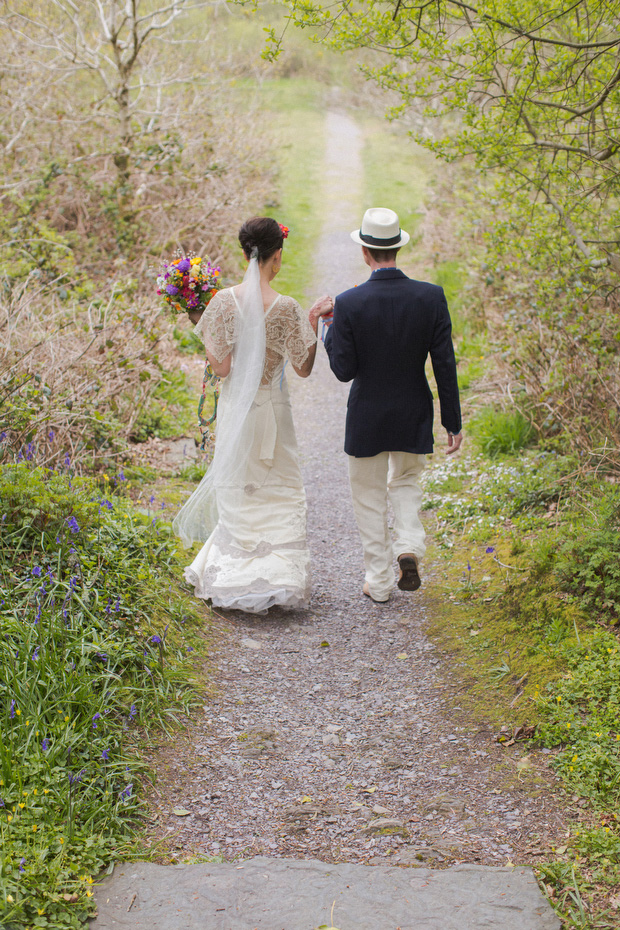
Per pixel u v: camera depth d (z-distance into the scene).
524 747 2.84
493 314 8.78
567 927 2.01
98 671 2.98
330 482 6.28
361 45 4.72
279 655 3.63
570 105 4.91
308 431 7.56
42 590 3.02
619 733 2.71
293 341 3.83
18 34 10.62
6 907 1.96
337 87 28.20
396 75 5.11
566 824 2.43
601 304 5.94
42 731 2.55
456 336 9.31
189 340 8.85
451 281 11.20
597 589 3.51
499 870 2.22
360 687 3.39
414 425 3.83
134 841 2.38
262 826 2.53
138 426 6.20
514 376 6.46
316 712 3.21
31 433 4.62
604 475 4.68
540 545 4.03
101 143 10.53
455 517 5.09
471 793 2.64
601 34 4.90
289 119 25.55
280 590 3.86
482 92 4.97
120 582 3.53
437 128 13.02
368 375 3.79
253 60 14.67
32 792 2.33
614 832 2.35
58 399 5.02
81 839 2.28
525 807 2.54
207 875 2.21
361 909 2.07
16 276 7.40
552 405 5.63
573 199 5.23
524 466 5.38
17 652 2.82
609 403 5.07
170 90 12.62
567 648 3.24
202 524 4.14
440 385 3.78
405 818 2.55
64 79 11.15
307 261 13.62
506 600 3.85
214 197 11.30
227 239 11.60
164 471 5.70
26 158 10.58
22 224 8.84
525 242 5.97
